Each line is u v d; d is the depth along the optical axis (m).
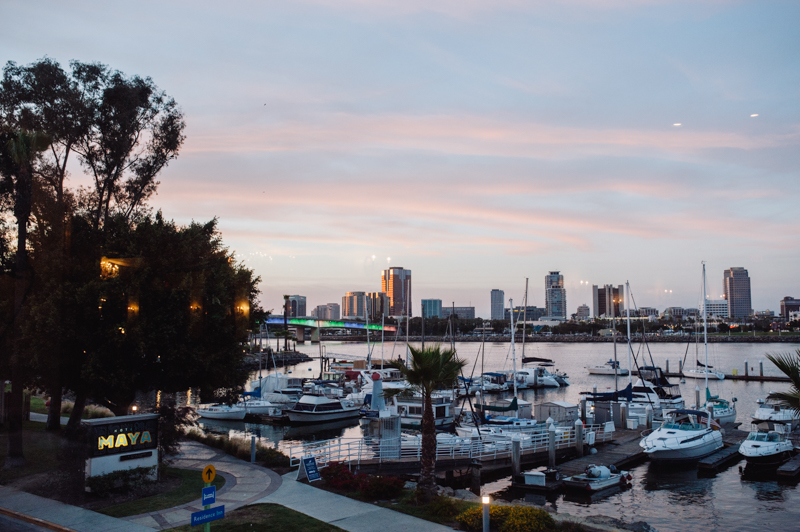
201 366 26.48
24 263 25.52
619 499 30.86
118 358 24.36
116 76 34.25
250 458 29.14
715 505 29.89
